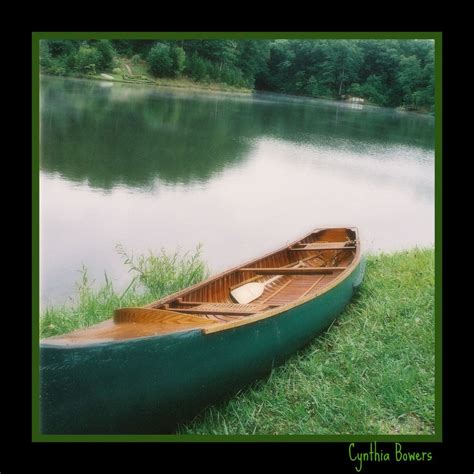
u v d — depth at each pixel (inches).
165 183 448.1
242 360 152.5
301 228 363.3
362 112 1277.1
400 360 178.1
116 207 367.9
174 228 336.8
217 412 150.2
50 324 191.9
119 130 659.4
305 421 150.3
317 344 193.0
